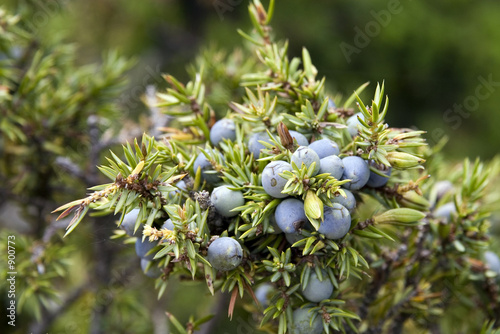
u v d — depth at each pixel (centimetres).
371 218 25
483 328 29
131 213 25
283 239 26
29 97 34
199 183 26
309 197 24
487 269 30
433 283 31
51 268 33
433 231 29
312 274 25
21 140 35
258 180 25
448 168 35
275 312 26
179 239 24
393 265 29
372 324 29
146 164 24
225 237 24
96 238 34
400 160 25
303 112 26
